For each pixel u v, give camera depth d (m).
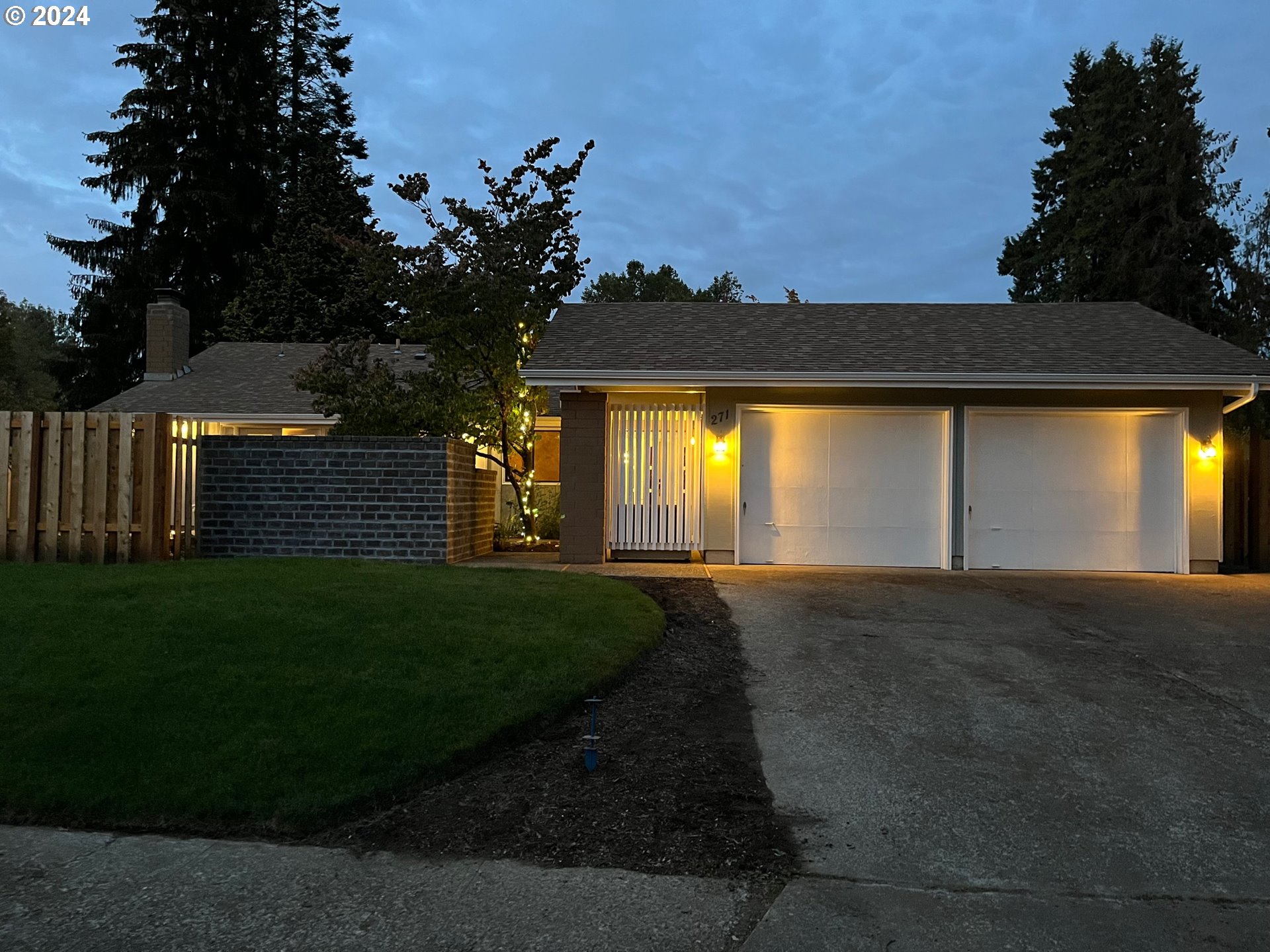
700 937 3.37
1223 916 3.59
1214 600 9.80
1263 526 12.54
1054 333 13.77
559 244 14.62
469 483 11.94
